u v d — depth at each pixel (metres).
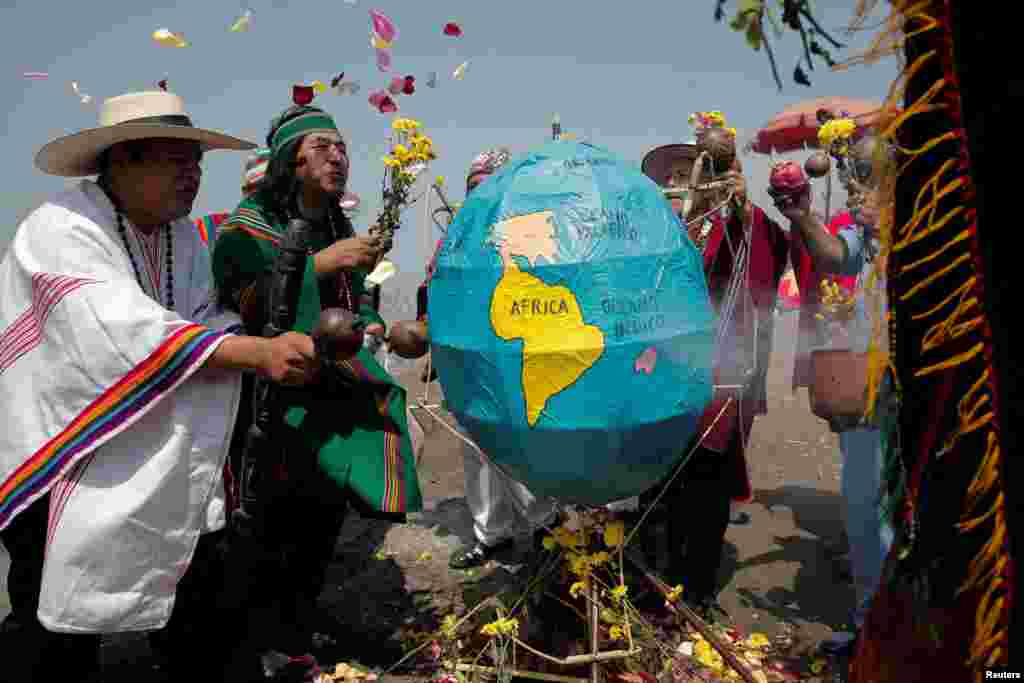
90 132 2.39
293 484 2.88
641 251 2.14
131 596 2.36
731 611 3.41
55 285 2.35
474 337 2.19
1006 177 1.37
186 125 2.61
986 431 1.44
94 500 2.33
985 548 1.42
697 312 2.25
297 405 2.88
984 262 1.40
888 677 1.61
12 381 2.39
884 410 1.78
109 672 3.04
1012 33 1.34
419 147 2.83
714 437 3.05
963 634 1.48
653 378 2.13
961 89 1.39
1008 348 1.39
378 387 3.04
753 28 1.47
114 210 2.54
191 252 2.83
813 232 3.02
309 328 2.81
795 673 2.87
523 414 2.13
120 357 2.32
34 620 2.43
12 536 2.47
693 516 3.19
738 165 3.08
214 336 2.36
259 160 3.85
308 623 3.11
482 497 3.94
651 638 2.67
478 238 2.23
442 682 2.77
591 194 2.18
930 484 1.54
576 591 2.50
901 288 1.56
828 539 4.18
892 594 1.62
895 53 1.46
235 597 2.68
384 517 2.95
